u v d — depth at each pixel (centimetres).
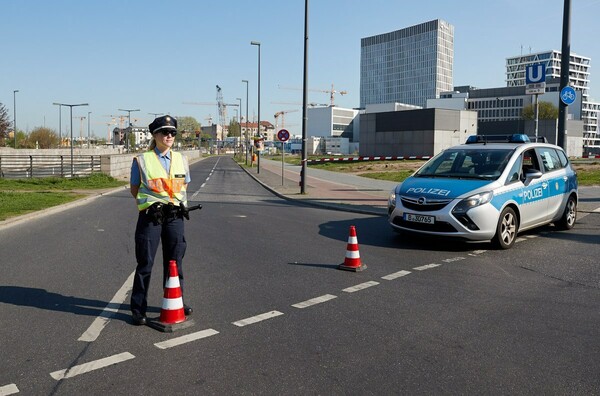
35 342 463
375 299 602
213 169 4959
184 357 430
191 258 830
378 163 5053
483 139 1105
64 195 1930
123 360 423
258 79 4397
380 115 6462
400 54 16838
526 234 1041
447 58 16100
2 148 5253
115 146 10381
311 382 384
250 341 467
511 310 562
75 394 364
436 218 864
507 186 905
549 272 736
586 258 826
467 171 955
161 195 511
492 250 889
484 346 457
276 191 2219
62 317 535
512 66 15500
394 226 928
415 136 6009
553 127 6688
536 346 458
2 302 587
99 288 650
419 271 741
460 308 569
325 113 13912
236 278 698
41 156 2753
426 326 509
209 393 366
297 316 539
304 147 2050
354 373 400
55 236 1053
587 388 376
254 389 372
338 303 586
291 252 881
